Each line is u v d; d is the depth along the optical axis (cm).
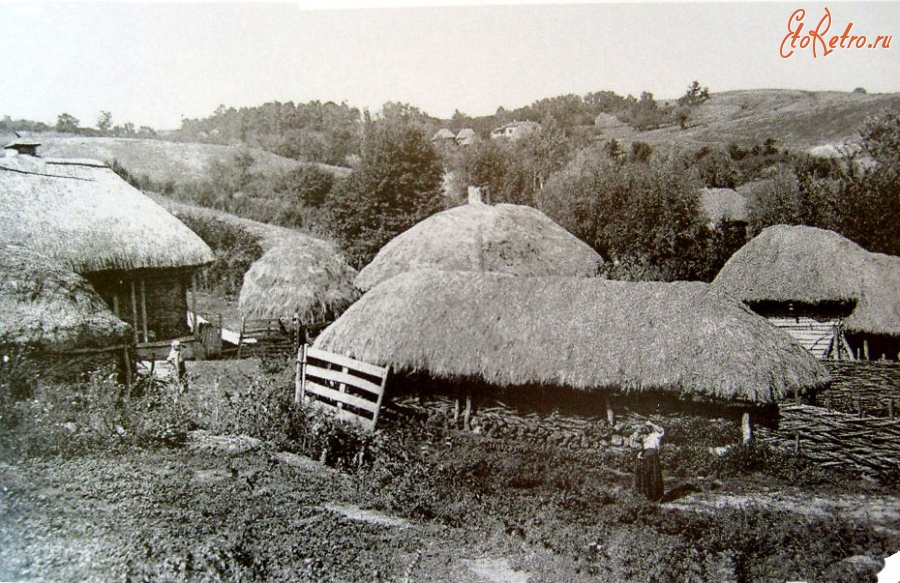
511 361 1162
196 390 1271
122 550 707
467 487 977
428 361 1187
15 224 1578
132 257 1691
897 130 1683
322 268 1962
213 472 922
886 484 1055
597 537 838
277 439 1062
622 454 1109
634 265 1800
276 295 1919
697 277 1780
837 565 816
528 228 1850
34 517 763
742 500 1000
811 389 1112
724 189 1814
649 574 752
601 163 1869
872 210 1719
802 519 927
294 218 2108
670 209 1792
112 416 1030
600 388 1130
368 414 1178
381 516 868
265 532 770
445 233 1864
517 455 1090
